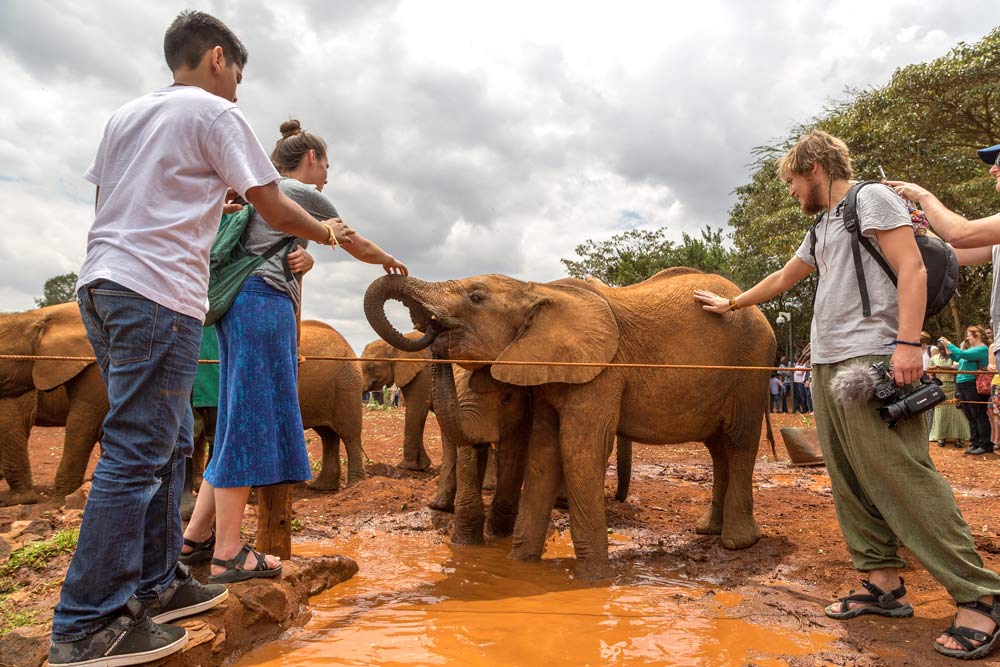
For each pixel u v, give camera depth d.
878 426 3.38
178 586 2.90
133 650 2.43
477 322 4.96
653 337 5.06
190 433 3.02
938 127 21.77
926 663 3.05
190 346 2.59
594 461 4.69
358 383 8.78
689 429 5.23
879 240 3.47
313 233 2.94
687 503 7.19
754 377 5.41
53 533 4.57
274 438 3.28
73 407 7.36
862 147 22.25
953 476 8.87
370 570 4.65
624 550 5.29
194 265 2.60
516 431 5.72
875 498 3.46
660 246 38.66
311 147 3.88
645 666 2.95
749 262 30.27
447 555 5.14
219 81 2.89
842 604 3.67
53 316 7.54
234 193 3.51
